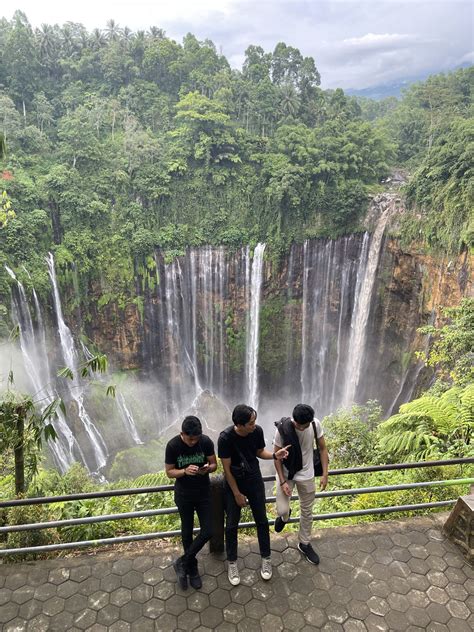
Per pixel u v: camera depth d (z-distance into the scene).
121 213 36.34
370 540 4.94
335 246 38.22
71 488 10.28
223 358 40.34
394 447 8.48
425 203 31.84
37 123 43.91
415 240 31.92
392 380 34.31
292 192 37.06
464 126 31.44
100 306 35.12
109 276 34.94
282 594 4.25
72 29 55.41
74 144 37.41
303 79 54.81
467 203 27.70
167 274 37.00
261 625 3.95
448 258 28.73
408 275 32.97
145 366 37.75
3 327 26.55
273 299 39.59
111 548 5.18
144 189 37.56
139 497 7.32
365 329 36.56
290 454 4.31
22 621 4.02
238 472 4.13
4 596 4.27
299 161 40.34
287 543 4.90
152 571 4.54
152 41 54.28
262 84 50.12
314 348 40.25
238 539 4.98
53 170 34.59
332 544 4.88
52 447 26.41
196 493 4.16
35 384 29.75
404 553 4.75
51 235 33.16
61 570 4.56
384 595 4.25
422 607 4.12
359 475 8.65
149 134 45.16
